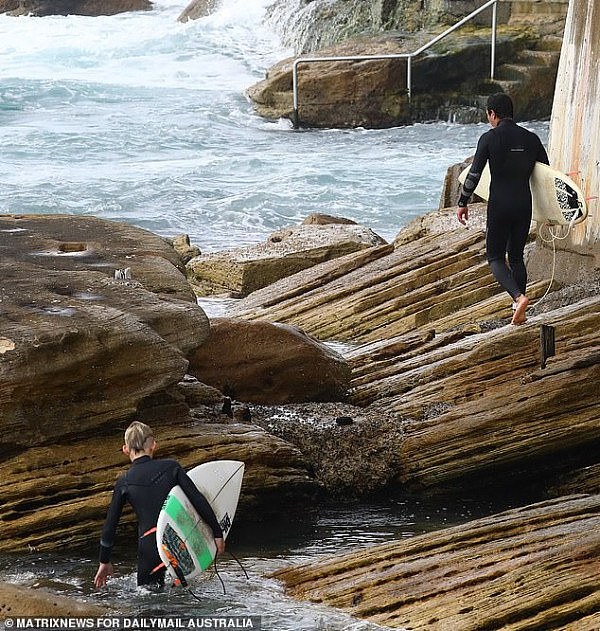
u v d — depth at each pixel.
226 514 11.66
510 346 17.52
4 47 65.31
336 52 50.88
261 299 23.61
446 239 23.72
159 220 34.81
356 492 15.34
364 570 11.49
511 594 10.47
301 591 11.35
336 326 22.17
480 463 15.55
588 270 20.16
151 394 14.02
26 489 13.07
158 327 14.46
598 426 15.67
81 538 13.18
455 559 11.31
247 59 62.38
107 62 62.91
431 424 16.02
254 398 17.09
